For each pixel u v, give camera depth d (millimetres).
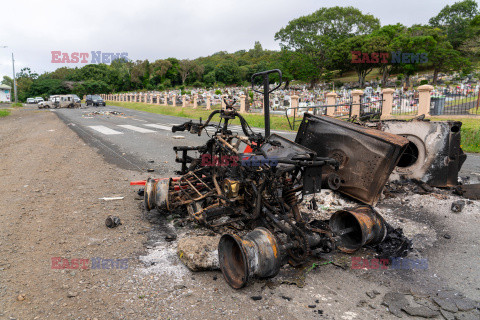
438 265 3537
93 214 4945
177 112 31016
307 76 74750
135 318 2623
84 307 2754
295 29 81938
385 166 4629
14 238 4039
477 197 5461
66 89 100375
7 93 70875
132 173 7539
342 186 5191
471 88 28484
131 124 19781
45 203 5387
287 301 2891
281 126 18016
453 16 83500
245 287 3096
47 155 9594
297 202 3764
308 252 3361
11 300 2818
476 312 2740
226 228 4227
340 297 2971
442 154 5871
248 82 114125
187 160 5504
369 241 3645
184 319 2623
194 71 109562
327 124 5395
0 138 13211
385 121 6586
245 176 3900
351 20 82062
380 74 77062
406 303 2865
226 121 4414
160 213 4934
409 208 5238
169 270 3395
